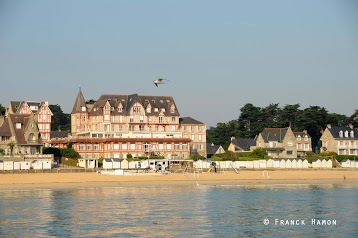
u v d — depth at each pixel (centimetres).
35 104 19925
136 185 12975
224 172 15475
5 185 12494
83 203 9375
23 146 15638
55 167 15312
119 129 18538
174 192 11431
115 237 6488
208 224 7325
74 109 19250
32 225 7169
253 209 8700
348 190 12069
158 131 19050
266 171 15888
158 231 6838
